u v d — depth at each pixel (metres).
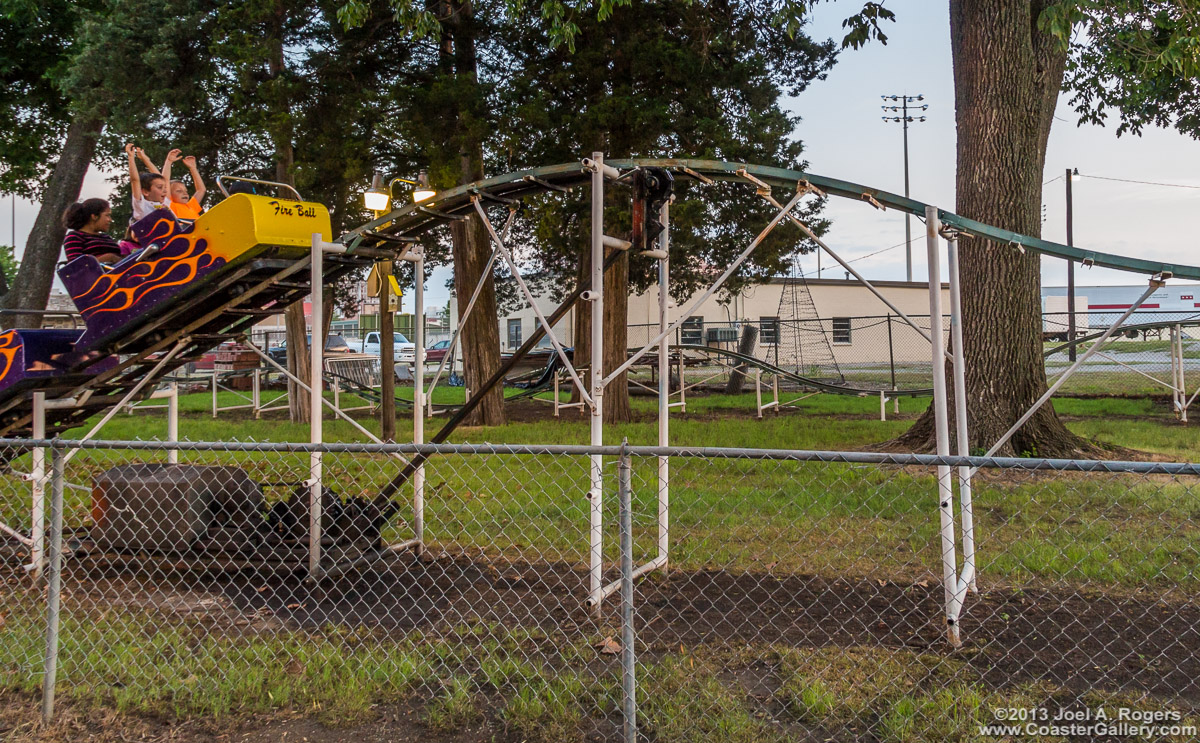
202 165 15.86
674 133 14.70
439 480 9.43
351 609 5.34
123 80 14.05
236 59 13.73
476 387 16.86
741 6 15.20
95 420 17.25
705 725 3.57
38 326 16.88
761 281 20.78
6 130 19.16
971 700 3.68
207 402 24.45
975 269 10.01
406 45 15.24
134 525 6.17
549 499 8.06
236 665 4.31
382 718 3.75
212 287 5.95
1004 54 9.78
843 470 9.30
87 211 6.49
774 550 6.25
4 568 6.32
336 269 6.68
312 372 5.88
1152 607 4.93
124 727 3.73
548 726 3.60
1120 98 14.98
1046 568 5.62
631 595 3.33
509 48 15.46
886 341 37.19
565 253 18.03
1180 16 9.75
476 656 4.40
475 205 6.19
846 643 4.48
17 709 3.91
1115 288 51.44
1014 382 9.90
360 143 14.34
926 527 6.76
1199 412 16.50
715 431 14.27
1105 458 9.80
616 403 17.09
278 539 6.20
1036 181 10.03
